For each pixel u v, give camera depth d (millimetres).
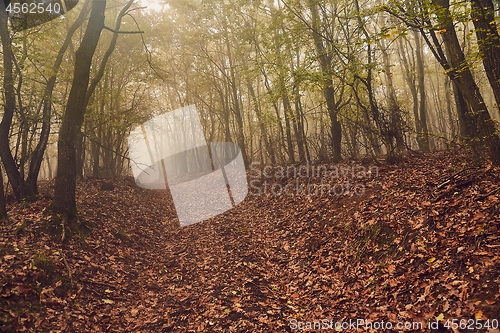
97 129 18562
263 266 7586
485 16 6164
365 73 11656
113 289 6246
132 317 5488
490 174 6809
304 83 11602
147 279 7129
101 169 20766
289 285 6574
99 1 8539
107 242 8281
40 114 11812
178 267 7801
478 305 3947
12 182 10227
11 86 10055
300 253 7938
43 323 4547
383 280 5527
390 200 7809
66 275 5898
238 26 16953
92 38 8469
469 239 5152
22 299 4785
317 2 11727
